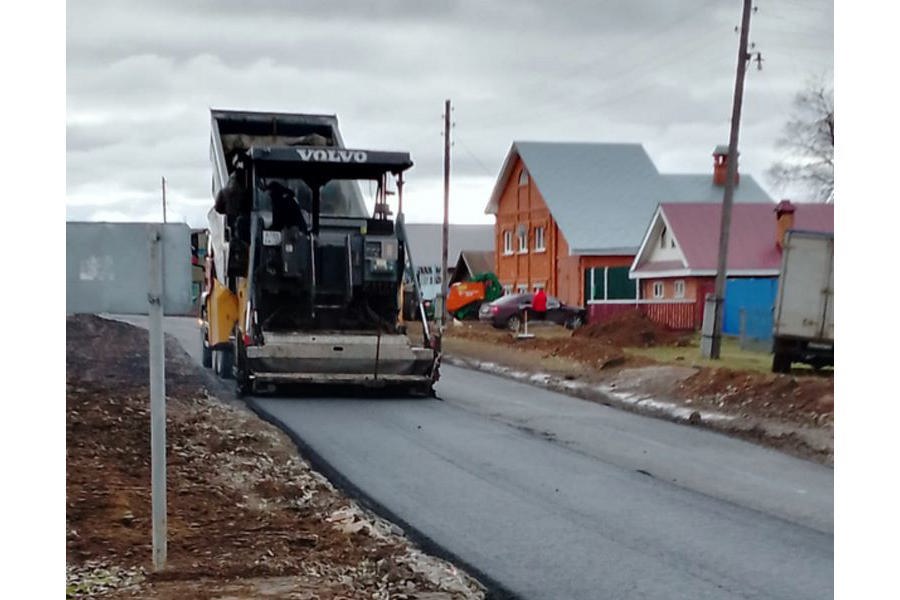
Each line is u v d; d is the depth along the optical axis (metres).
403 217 18.27
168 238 7.15
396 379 17.39
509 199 53.47
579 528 9.54
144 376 19.53
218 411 15.41
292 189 18.23
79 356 22.50
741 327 28.31
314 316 17.73
